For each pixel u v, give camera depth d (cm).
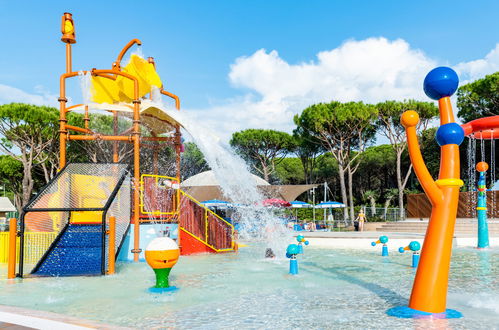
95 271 751
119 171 915
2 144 2822
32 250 817
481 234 1274
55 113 2731
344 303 481
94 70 984
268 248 1055
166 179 1105
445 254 411
